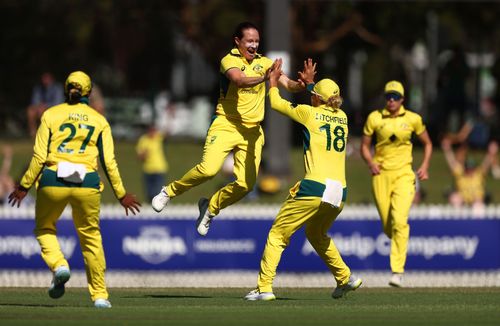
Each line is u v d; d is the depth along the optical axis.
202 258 59.47
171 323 33.44
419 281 58.50
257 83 39.75
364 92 159.88
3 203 79.94
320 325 33.41
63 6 146.12
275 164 92.50
